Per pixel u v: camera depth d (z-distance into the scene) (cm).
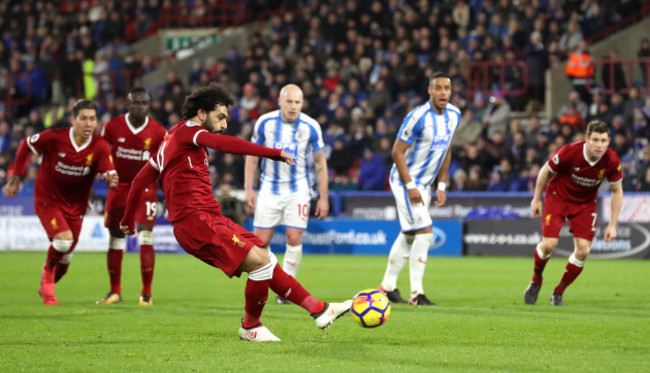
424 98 5044
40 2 6994
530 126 4756
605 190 4288
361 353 1305
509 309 1995
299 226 2292
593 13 5459
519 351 1338
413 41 5362
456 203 4425
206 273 3247
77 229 2175
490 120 4881
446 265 3631
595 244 4062
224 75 5644
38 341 1459
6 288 2639
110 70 6391
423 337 1512
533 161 4422
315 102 5188
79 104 2045
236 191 4625
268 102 5362
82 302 2217
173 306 2091
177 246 4578
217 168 4862
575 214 2083
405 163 2128
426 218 2131
